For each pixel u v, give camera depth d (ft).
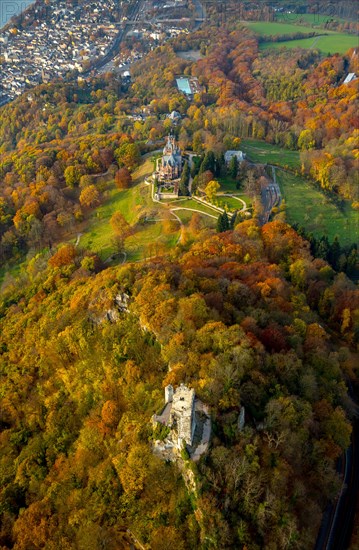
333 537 356.59
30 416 461.78
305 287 604.08
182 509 311.68
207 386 338.54
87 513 335.26
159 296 451.53
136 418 363.15
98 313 486.79
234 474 303.27
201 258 602.85
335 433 374.02
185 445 310.04
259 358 380.99
